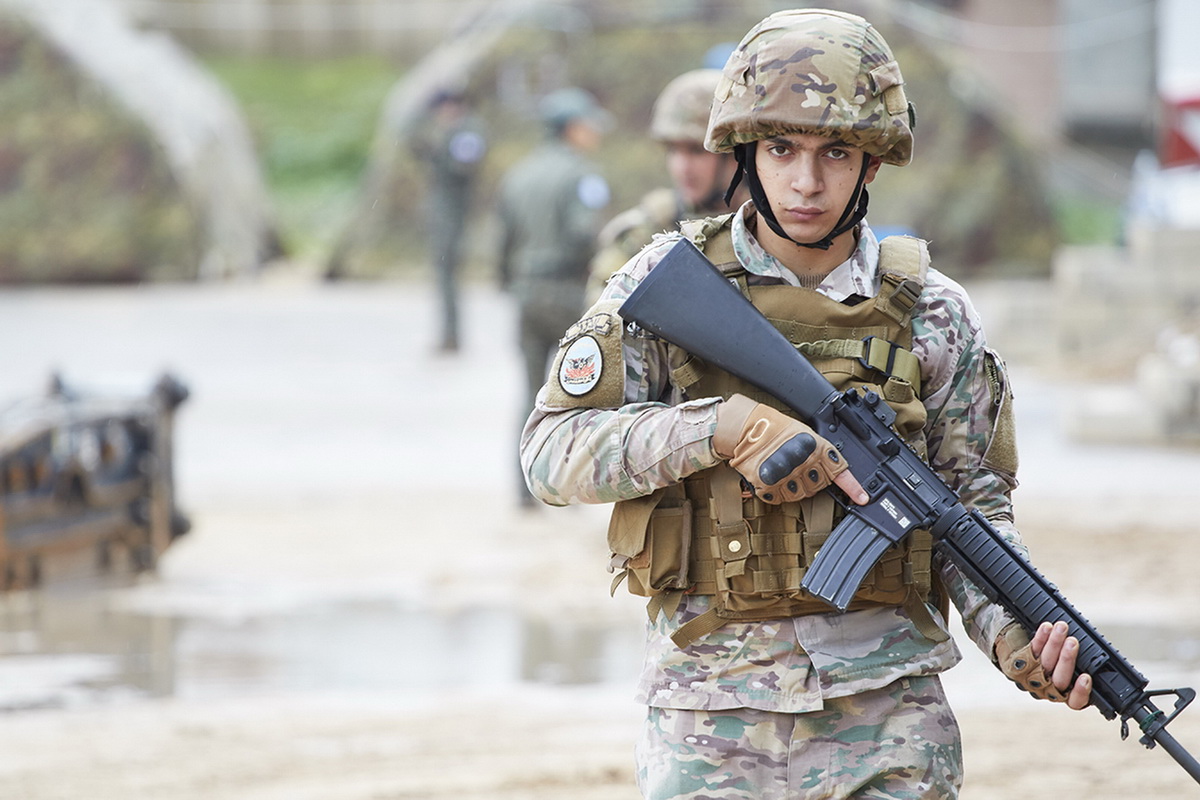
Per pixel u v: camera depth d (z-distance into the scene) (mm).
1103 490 38312
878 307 10016
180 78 103750
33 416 28625
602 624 26719
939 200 89938
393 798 17344
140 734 20188
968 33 102500
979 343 10242
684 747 9781
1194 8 61344
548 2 94062
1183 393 45688
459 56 95750
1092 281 62781
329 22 127875
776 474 9398
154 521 30531
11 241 94000
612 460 9688
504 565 31141
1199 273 61844
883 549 9609
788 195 9695
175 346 67438
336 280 95750
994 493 10320
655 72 93000
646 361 10125
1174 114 62156
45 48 96375
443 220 64688
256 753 19219
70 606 28031
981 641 10109
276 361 63219
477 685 22844
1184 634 24828
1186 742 19016
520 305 34688
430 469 41875
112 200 95062
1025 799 16766
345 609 27828
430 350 65438
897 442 9742
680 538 9875
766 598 9734
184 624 26781
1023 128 92812
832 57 9539
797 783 9688
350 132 120438
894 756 9672
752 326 9836
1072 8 102562
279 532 34375
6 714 21375
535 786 17766
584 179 34406
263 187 110812
